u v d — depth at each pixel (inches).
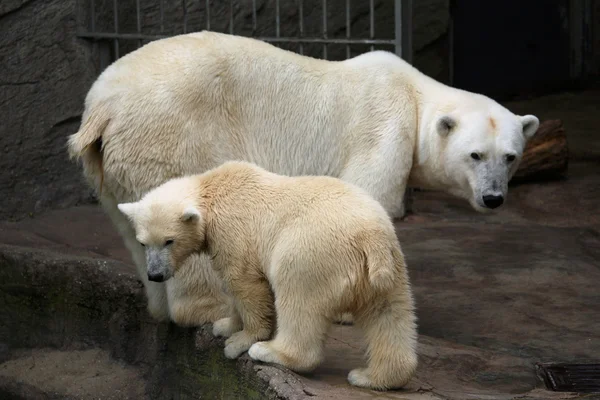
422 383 333.7
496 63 933.8
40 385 429.1
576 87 954.7
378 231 306.7
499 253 531.8
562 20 951.0
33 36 594.6
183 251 326.0
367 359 335.9
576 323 432.1
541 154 660.1
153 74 370.6
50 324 466.0
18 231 556.4
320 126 401.4
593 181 669.9
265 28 711.7
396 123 407.2
